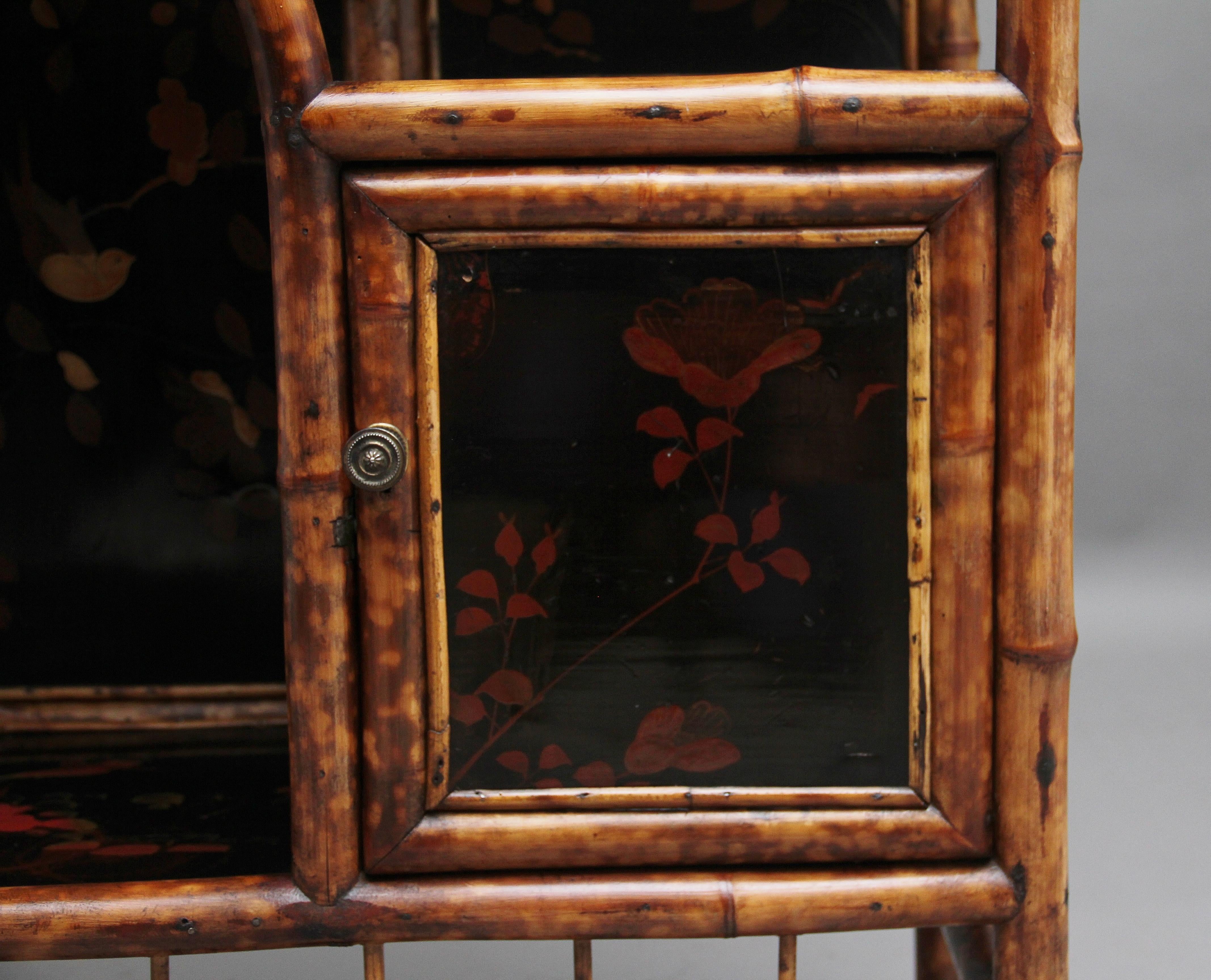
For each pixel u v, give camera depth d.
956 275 0.76
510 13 0.96
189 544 1.00
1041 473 0.76
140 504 1.00
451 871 0.78
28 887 0.78
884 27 0.97
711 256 0.77
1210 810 1.13
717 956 1.03
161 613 1.00
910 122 0.75
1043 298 0.76
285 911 0.78
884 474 0.77
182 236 0.99
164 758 0.93
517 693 0.78
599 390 0.77
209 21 0.97
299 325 0.76
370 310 0.76
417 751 0.78
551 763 0.78
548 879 0.78
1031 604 0.77
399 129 0.75
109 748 0.95
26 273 0.99
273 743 0.96
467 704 0.78
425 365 0.77
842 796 0.78
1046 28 0.75
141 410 0.99
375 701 0.77
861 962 1.03
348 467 0.76
